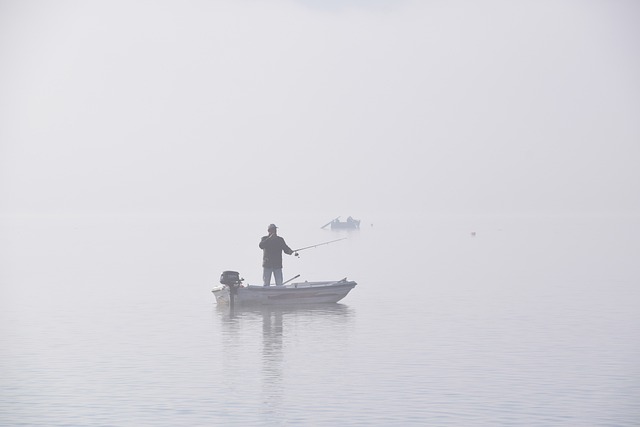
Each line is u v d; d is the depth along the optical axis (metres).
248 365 29.92
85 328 38.38
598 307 44.38
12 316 42.47
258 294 46.12
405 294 51.50
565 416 23.27
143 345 33.94
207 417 23.41
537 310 43.34
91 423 22.92
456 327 37.84
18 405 24.70
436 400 24.92
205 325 39.34
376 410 23.97
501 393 25.66
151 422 23.00
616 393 25.58
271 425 22.67
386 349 32.66
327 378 27.78
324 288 46.97
